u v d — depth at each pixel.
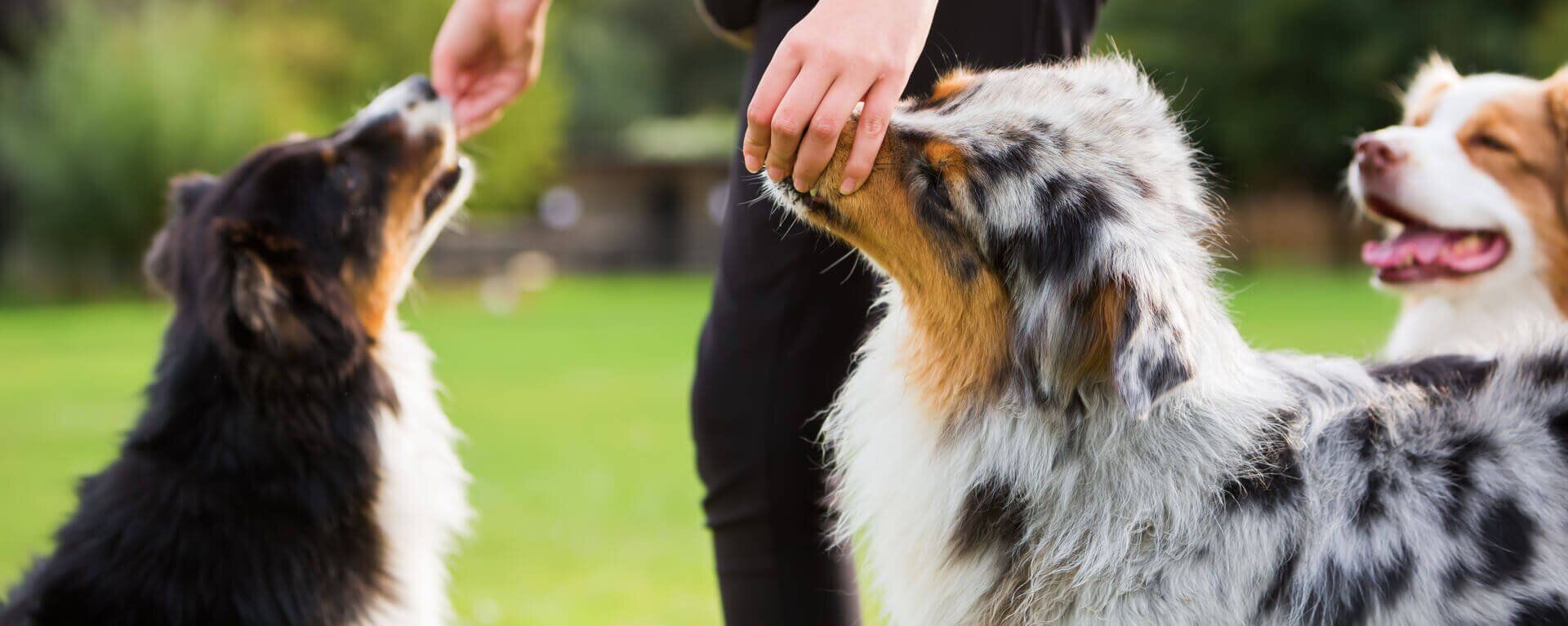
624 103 49.31
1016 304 2.49
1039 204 2.44
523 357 14.11
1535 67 25.03
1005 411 2.54
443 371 12.80
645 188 36.81
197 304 3.32
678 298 24.70
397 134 3.78
